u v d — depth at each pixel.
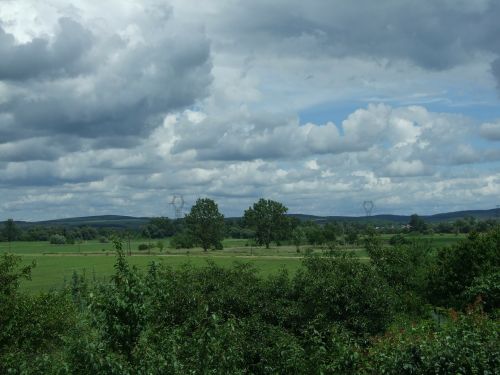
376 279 22.27
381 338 15.87
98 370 10.17
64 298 20.05
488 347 12.84
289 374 15.33
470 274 34.78
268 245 169.75
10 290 18.72
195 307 18.41
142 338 11.11
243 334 17.52
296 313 20.97
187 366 11.12
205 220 160.38
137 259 109.62
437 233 132.75
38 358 11.83
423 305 32.94
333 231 132.88
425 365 12.73
